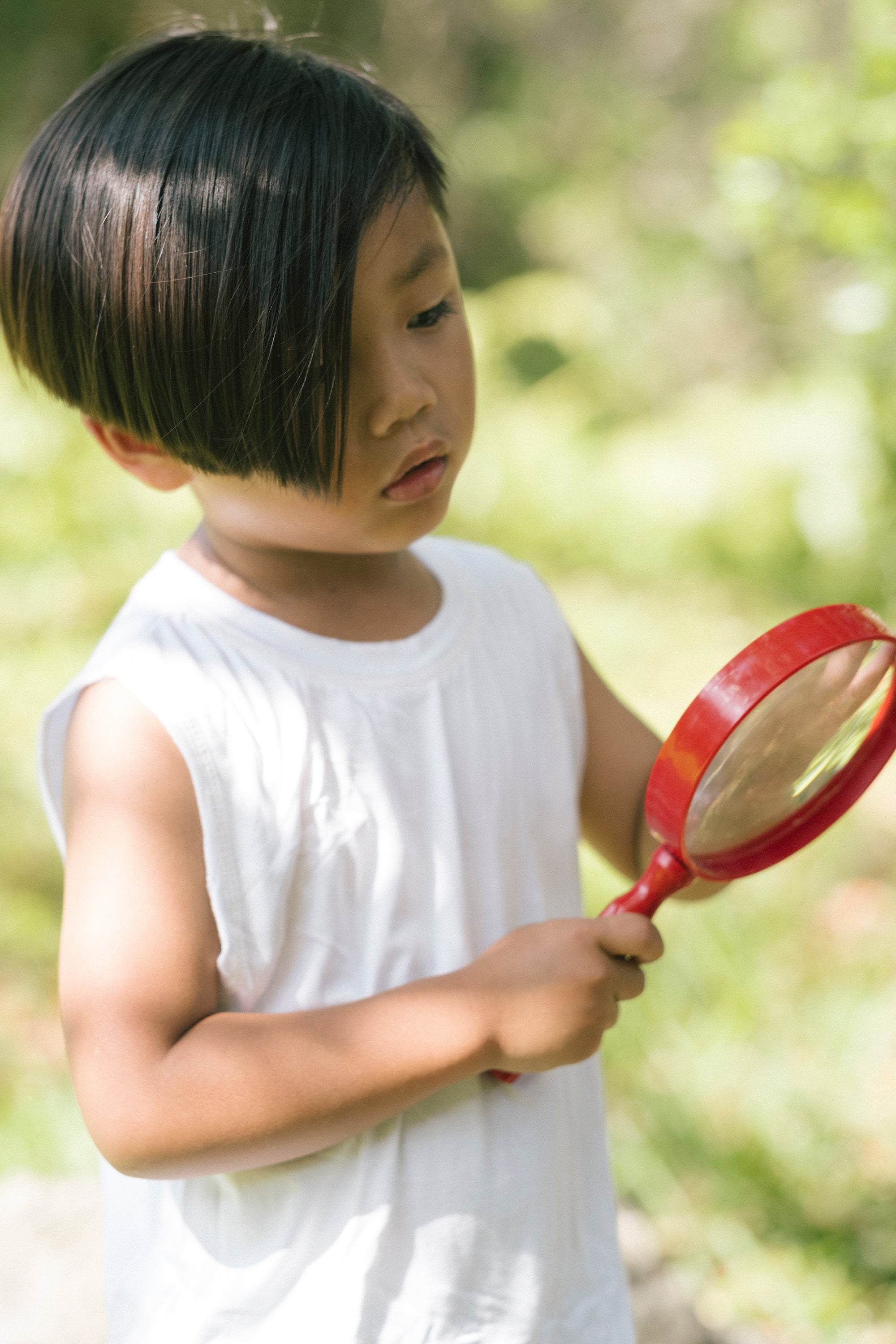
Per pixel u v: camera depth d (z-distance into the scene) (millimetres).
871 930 2510
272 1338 826
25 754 3322
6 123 6609
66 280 790
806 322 5535
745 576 4629
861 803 2938
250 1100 753
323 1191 829
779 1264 1815
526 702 967
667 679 3943
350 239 739
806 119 2682
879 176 2645
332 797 836
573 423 5691
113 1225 926
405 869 857
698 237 6340
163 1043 765
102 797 802
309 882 833
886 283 2754
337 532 813
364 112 779
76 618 4277
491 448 5344
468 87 7762
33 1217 1592
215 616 855
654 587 4680
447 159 927
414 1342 823
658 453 5211
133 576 4551
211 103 763
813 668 761
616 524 4973
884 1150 2006
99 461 4922
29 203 808
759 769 810
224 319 739
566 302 6367
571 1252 917
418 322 805
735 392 5660
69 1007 776
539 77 7531
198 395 761
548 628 1025
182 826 799
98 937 775
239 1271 839
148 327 757
